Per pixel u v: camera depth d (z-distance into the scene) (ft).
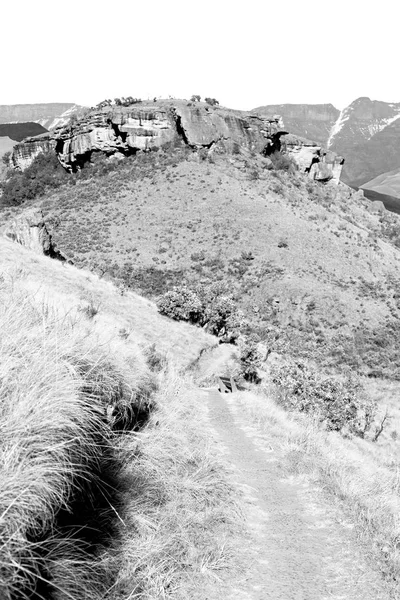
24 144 508.53
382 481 24.88
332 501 17.42
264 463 21.97
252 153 461.37
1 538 7.11
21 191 460.14
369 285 275.18
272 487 18.61
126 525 11.44
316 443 30.76
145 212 349.61
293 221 333.62
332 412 75.92
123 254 300.81
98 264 290.76
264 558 12.63
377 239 361.92
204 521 13.74
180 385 34.35
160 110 455.22
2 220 406.21
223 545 12.55
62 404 10.12
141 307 100.53
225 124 466.70
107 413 14.88
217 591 10.76
